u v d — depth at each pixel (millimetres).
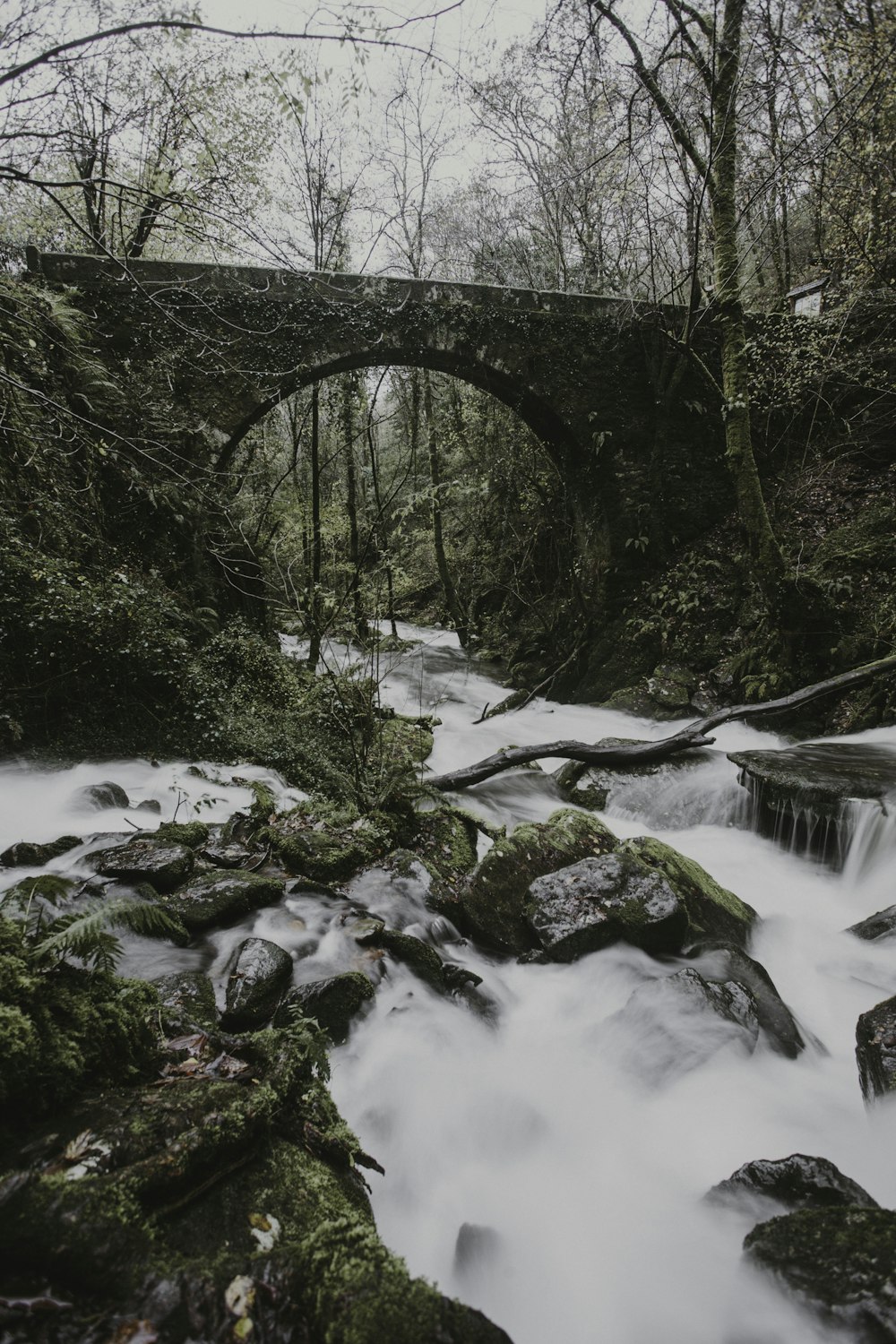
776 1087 3098
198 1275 1324
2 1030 1581
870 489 11539
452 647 19391
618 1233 2312
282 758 7211
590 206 15086
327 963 3369
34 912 2287
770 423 12711
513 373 12531
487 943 4223
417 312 11852
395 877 4484
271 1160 1746
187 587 10086
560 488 15656
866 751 7590
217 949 3395
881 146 9586
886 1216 1883
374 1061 2965
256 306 11125
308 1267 1397
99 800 5398
